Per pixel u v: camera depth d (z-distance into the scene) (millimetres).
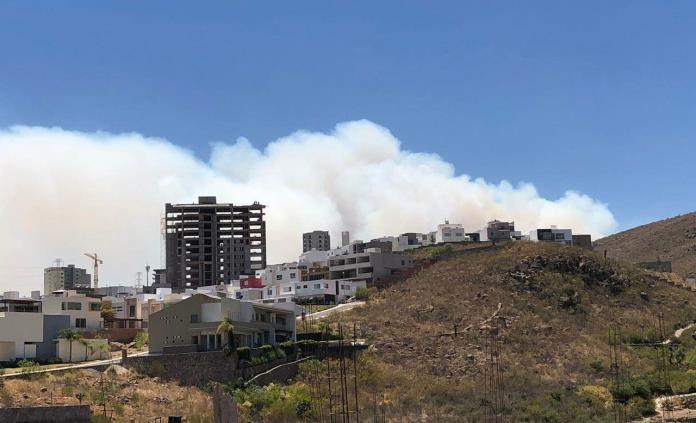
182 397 107438
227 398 55094
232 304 130000
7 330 133500
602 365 148125
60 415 77938
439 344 152750
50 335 138500
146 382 112250
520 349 155000
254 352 121500
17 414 76000
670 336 171000
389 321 163625
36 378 103812
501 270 188750
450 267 199875
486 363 145750
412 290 188375
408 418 113312
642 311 183875
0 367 125875
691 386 133375
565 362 149875
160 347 128625
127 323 167250
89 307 158250
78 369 111500
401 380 133875
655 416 120938
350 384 125938
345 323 161875
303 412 107875
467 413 117500
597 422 114375
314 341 137875
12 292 186500
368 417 111562
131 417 95438
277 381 122750
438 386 132750
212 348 124125
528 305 175375
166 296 198875
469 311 170750
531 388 133625
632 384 131125
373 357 143125
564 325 168750
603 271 195500
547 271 190750
